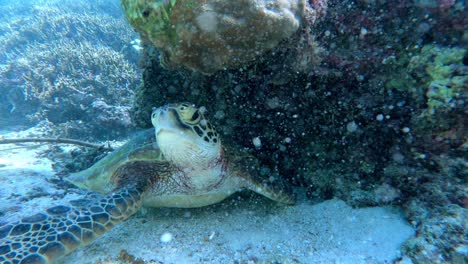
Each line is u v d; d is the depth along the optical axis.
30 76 2.07
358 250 0.49
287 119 0.69
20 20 3.43
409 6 0.51
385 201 0.59
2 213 0.66
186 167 0.60
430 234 0.46
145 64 0.90
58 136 1.52
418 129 0.52
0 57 2.77
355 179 0.65
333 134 0.65
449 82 0.46
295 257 0.49
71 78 1.90
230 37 0.49
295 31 0.52
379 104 0.57
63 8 3.59
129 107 1.62
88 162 1.02
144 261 0.47
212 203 0.69
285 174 0.79
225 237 0.56
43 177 0.90
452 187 0.51
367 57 0.55
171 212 0.68
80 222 0.48
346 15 0.55
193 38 0.49
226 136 0.76
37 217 0.49
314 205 0.68
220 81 0.70
